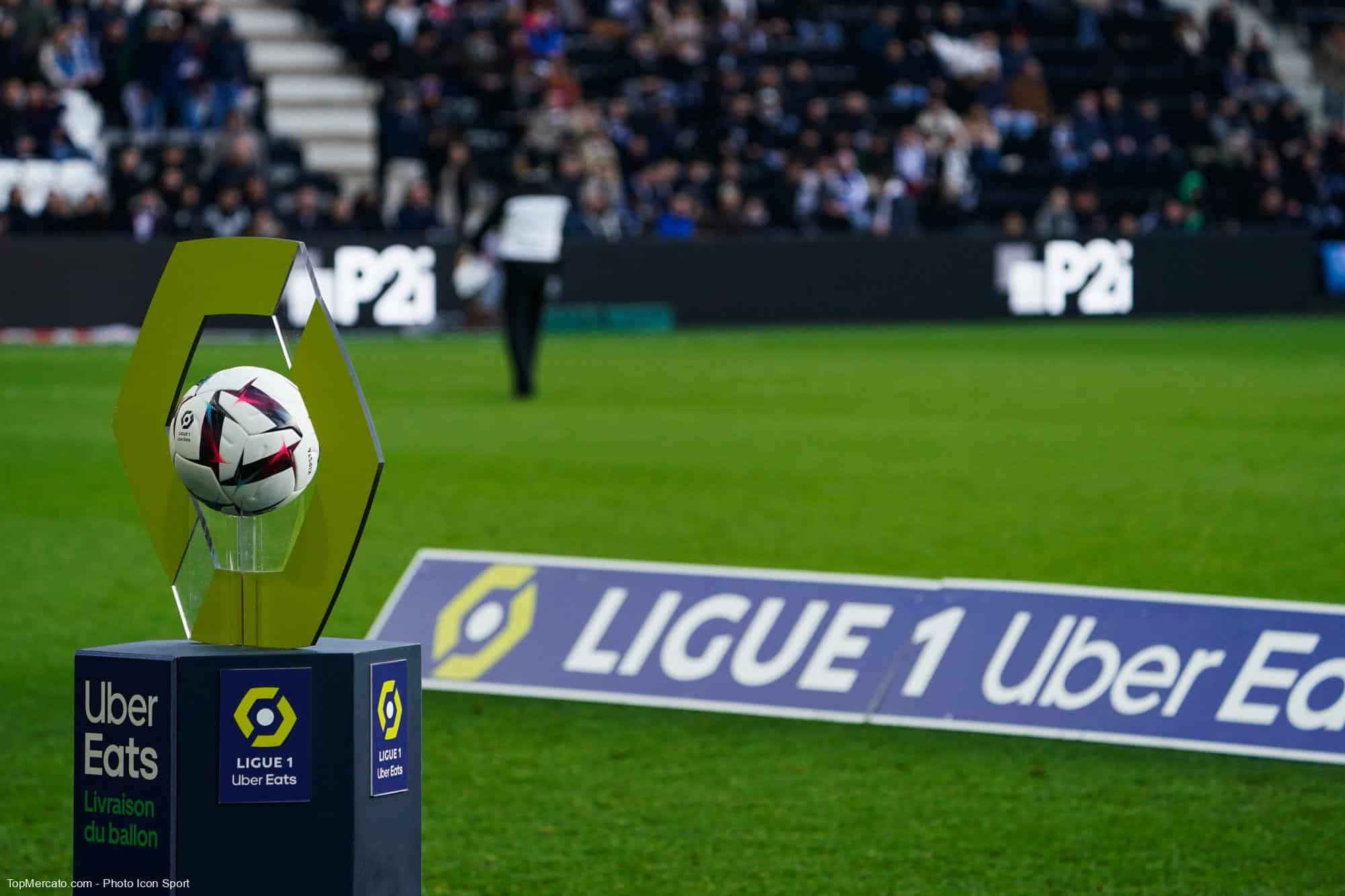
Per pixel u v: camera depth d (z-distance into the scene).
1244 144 53.19
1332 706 8.67
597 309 42.81
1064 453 20.14
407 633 10.41
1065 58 55.94
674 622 10.02
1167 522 15.34
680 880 7.11
